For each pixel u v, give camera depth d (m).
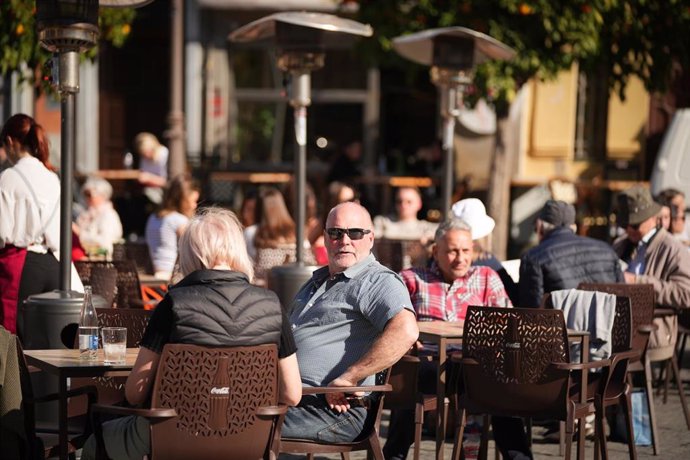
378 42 28.98
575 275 15.53
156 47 40.69
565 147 36.69
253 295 9.53
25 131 14.42
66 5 12.99
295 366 9.84
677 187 28.98
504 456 13.00
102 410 9.23
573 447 15.38
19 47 19.94
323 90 39.84
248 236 21.25
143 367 9.29
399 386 12.67
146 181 33.44
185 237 9.67
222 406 9.23
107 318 12.03
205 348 9.14
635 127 37.12
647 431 15.73
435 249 15.00
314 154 39.84
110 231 24.77
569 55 26.55
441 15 26.28
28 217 14.05
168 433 9.16
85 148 39.41
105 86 40.56
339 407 10.92
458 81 20.16
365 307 11.37
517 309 11.86
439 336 12.73
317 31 18.12
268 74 39.62
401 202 24.98
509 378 11.95
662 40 27.20
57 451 10.34
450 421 15.46
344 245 11.62
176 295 9.35
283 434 10.90
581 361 12.82
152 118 40.78
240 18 39.16
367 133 39.66
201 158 38.47
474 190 37.06
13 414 9.53
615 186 35.66
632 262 17.56
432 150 38.72
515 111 36.69
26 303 13.30
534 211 36.25
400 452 13.33
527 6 25.23
